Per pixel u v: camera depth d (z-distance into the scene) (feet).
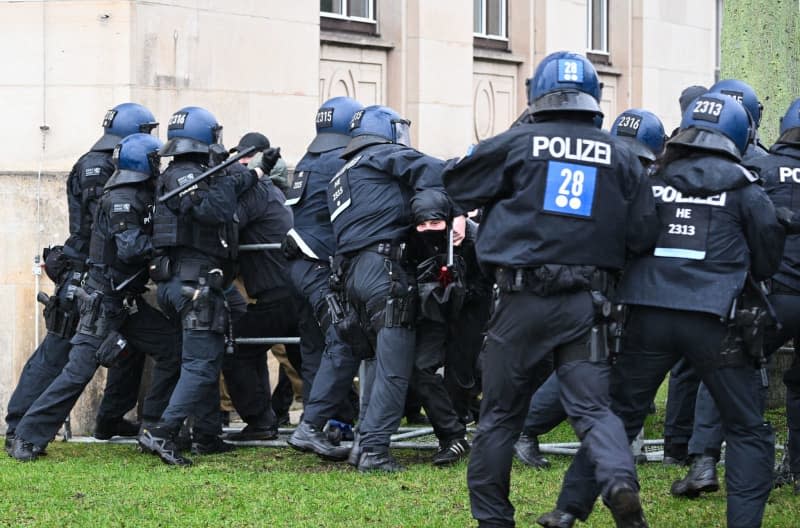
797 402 23.71
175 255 26.73
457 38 44.70
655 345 19.62
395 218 25.17
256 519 21.36
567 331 18.38
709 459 23.09
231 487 23.88
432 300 25.02
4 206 32.40
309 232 27.17
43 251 29.60
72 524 21.09
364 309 25.34
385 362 25.30
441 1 43.93
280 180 30.50
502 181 18.81
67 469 25.96
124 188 26.91
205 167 26.71
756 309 19.29
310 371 28.25
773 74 35.01
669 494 23.57
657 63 56.13
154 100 33.14
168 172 26.55
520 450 26.09
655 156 25.17
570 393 18.42
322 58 40.16
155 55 33.14
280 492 23.41
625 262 19.15
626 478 17.51
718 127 19.79
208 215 26.18
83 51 32.63
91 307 27.35
